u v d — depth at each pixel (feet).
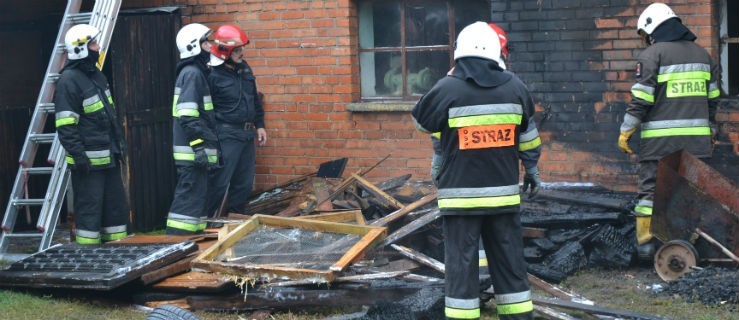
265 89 31.60
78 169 24.11
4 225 26.03
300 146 31.32
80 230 24.71
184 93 25.05
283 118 31.48
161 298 20.63
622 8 25.95
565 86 27.02
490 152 16.14
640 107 22.38
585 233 23.76
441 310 18.12
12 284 21.34
